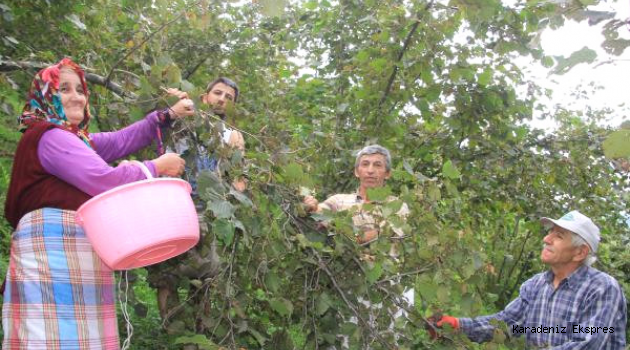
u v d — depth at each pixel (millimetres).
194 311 2287
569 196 4684
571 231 2498
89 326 1716
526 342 2430
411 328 2361
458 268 2191
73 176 1687
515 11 3223
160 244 1683
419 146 4246
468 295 2188
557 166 4488
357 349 2229
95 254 1752
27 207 1722
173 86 2123
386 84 3791
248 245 2025
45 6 3076
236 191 1951
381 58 3645
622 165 1750
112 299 1833
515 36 3277
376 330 2264
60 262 1680
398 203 2168
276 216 2088
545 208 4559
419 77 3762
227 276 2248
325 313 2344
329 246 2273
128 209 1651
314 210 2348
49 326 1641
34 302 1648
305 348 2279
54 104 1827
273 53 4652
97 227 1651
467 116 4004
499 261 6297
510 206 4645
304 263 2295
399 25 3490
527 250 6789
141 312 2273
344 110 3953
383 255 2221
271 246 2096
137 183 1673
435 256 2172
